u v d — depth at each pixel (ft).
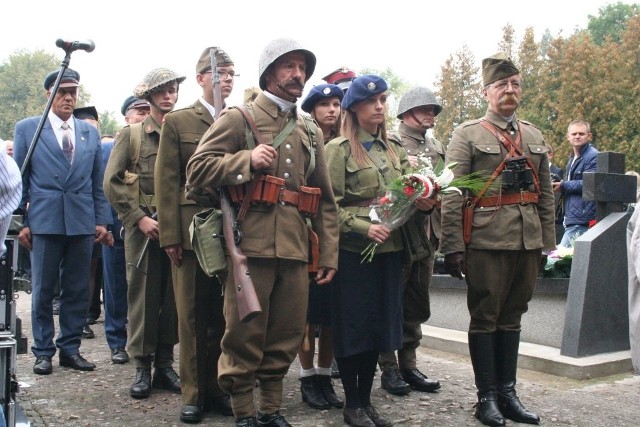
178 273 14.43
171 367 16.92
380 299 13.67
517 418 14.23
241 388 12.48
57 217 18.13
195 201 13.00
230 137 12.44
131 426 13.92
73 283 18.70
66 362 18.74
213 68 13.76
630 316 13.14
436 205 14.80
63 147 18.65
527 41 144.25
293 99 12.90
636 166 118.11
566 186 26.27
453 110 152.87
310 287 14.87
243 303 11.63
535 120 132.05
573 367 17.94
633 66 124.06
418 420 14.28
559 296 20.22
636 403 15.70
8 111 163.43
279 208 12.41
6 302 9.61
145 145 16.81
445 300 23.59
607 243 19.25
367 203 14.05
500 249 14.01
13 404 9.62
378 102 14.40
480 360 14.28
